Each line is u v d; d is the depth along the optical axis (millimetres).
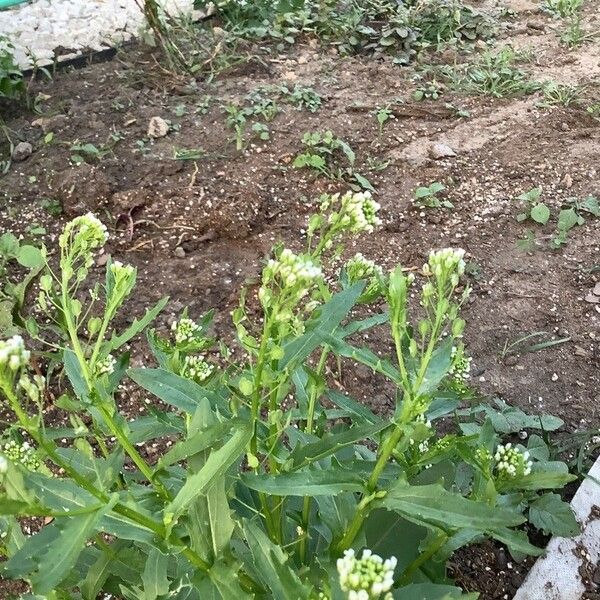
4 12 6449
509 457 1776
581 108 5375
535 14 7039
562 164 4805
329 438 1578
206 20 6320
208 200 4207
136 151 4586
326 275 3834
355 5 6453
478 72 5758
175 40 5727
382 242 4113
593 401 3301
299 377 2068
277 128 4914
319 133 4902
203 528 1449
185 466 2896
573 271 3994
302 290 1410
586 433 3057
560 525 2561
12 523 1743
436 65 5914
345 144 4703
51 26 6266
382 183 4570
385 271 3900
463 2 7148
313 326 1560
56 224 4113
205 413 1504
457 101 5449
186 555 1440
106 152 4543
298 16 6211
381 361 1556
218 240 4078
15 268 3740
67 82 5371
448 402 2186
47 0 6703
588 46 6383
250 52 5840
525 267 4012
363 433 1561
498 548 2703
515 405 3262
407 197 4453
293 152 4688
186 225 4098
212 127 4895
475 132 5105
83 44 5973
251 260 3943
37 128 4824
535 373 3422
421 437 1476
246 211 4164
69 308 1533
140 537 1413
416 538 2039
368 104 5281
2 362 1213
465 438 1724
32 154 4590
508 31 6664
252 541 1439
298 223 4191
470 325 3656
